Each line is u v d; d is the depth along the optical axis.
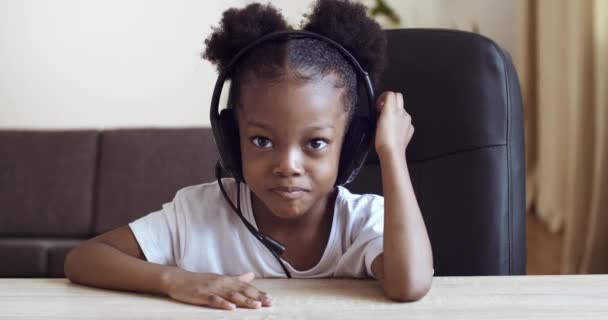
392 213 0.80
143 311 0.69
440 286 0.76
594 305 0.67
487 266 1.11
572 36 3.12
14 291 0.76
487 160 1.12
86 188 2.77
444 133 1.16
